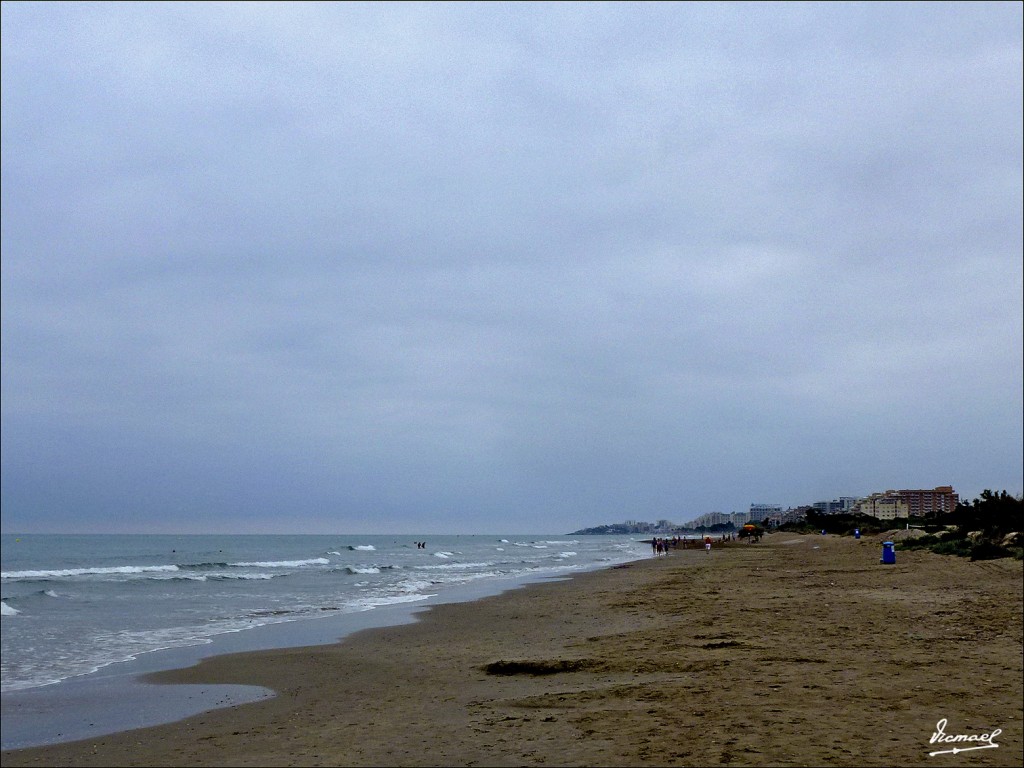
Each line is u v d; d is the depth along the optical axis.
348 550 113.88
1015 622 14.45
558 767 6.70
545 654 13.88
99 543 173.50
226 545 154.50
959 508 61.69
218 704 11.66
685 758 6.71
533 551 104.50
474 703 9.99
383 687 11.99
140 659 16.39
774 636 14.05
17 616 25.00
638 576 38.56
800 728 7.54
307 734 9.03
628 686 10.15
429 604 26.95
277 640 18.59
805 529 125.19
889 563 32.50
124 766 8.31
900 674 10.05
